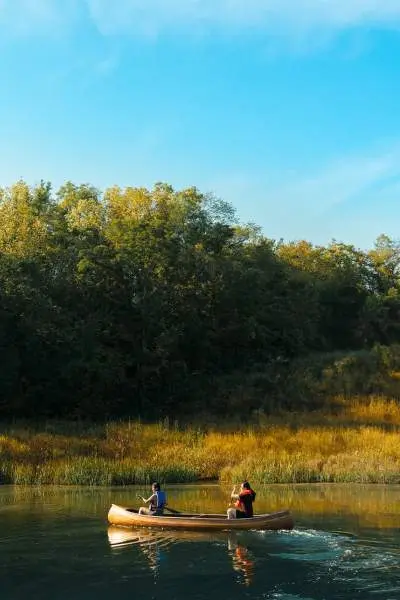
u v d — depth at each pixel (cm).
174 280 5219
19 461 3152
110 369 4641
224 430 3906
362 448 3431
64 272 4919
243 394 4988
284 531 1817
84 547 1659
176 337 4900
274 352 6006
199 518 1855
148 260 5144
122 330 4872
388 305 7869
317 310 6688
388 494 2545
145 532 1830
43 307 4525
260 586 1328
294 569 1444
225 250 6131
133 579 1382
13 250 4812
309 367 5469
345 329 7350
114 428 3856
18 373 4494
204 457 3259
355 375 5250
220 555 1570
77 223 5597
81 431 4000
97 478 2923
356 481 2939
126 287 4925
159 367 4844
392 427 4025
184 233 5869
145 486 2859
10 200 5412
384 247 8731
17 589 1323
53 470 2992
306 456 3269
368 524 1912
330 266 7862
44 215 5553
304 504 2284
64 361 4541
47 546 1669
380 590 1299
